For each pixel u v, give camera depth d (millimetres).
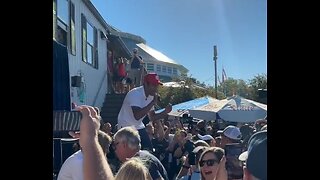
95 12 8164
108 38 9758
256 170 1870
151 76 3729
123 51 9508
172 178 3688
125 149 2580
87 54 7781
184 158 3551
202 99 6777
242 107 5125
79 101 6531
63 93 2812
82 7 7293
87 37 7766
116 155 2607
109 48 9922
